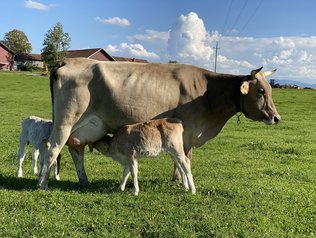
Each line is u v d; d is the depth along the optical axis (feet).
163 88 11.10
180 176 12.01
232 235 7.88
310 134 25.79
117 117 11.05
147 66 11.43
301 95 61.46
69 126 10.98
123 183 10.88
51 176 13.12
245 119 34.22
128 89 10.98
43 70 121.70
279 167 15.24
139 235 7.88
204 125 11.54
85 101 10.89
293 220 8.94
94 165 15.21
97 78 10.93
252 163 16.07
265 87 11.12
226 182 12.23
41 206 9.24
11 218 8.42
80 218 8.61
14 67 128.57
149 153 10.50
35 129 12.11
